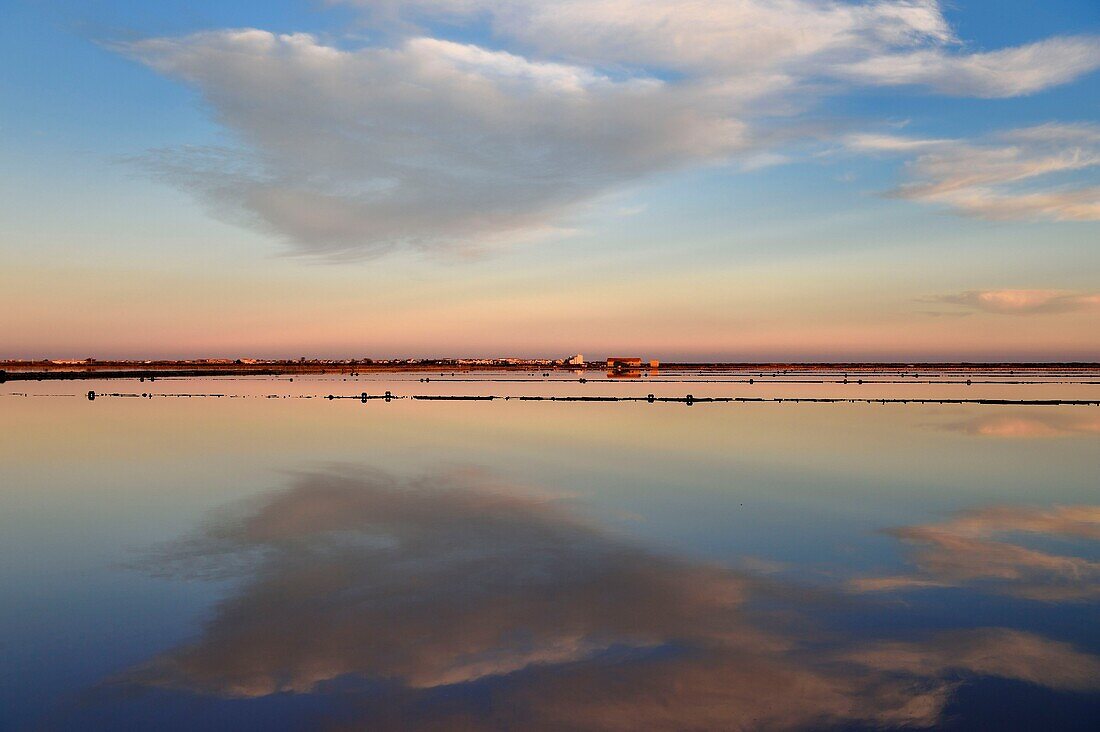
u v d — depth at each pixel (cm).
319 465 2552
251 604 1162
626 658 970
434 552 1452
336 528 1638
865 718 823
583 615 1122
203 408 5422
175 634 1045
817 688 891
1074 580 1291
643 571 1338
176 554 1434
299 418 4538
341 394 7669
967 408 5416
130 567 1350
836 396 7138
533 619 1104
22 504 1898
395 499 1955
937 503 1941
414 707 845
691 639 1032
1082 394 7431
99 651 989
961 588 1248
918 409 5328
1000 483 2241
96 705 848
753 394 7631
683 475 2359
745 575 1316
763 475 2367
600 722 815
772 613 1130
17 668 939
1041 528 1673
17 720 816
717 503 1925
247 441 3278
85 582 1265
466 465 2556
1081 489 2142
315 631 1056
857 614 1127
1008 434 3597
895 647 1006
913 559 1421
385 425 4069
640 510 1836
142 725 809
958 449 3023
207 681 905
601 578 1297
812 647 1007
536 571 1335
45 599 1184
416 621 1095
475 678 914
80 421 4291
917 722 816
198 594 1208
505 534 1592
